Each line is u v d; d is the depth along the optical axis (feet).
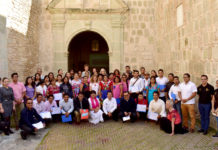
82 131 19.89
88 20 38.45
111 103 23.03
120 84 24.30
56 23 37.88
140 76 26.84
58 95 23.90
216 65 19.22
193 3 23.85
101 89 24.64
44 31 38.14
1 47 25.04
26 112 17.97
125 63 39.24
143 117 22.93
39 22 37.86
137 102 23.68
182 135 18.31
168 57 32.58
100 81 24.85
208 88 18.01
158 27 37.55
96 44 53.93
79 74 28.22
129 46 39.24
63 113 22.21
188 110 19.29
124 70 39.24
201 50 22.13
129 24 39.14
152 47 39.60
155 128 20.48
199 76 22.67
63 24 38.06
